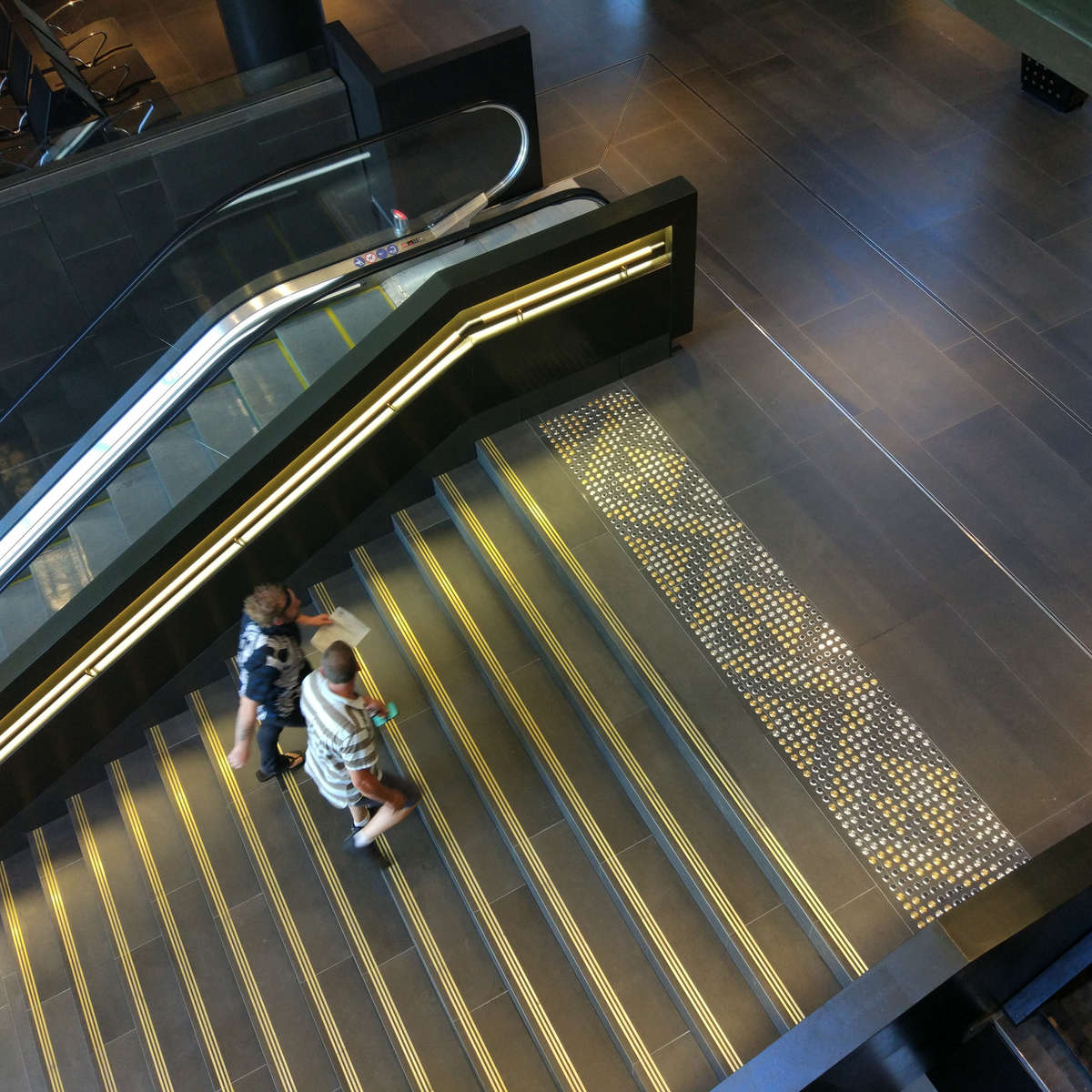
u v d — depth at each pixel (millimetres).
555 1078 4973
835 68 9031
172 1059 5574
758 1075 4156
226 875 5949
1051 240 7605
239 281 8273
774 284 7496
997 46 9039
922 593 5895
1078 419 6602
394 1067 5246
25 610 6918
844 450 6551
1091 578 5898
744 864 5160
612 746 5555
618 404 6863
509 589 6184
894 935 4797
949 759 5301
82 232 8703
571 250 6066
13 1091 5980
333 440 6031
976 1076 5223
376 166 8023
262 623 4980
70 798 6594
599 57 9445
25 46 8859
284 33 8984
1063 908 4383
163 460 6996
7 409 9398
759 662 5699
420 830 5773
